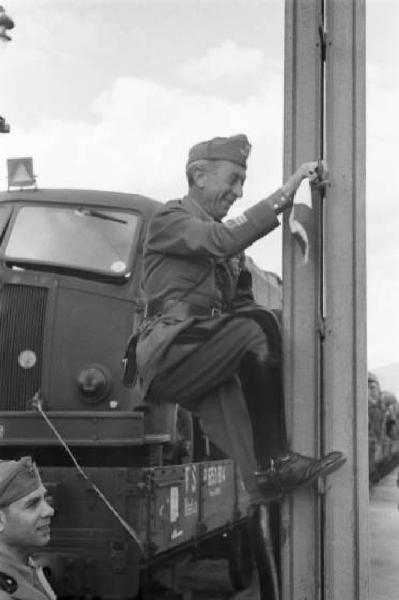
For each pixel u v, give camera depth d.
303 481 2.88
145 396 3.11
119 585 6.32
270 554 2.98
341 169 2.99
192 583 8.67
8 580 2.48
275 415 2.95
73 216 7.21
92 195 7.21
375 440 23.39
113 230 7.14
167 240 3.14
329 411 2.92
